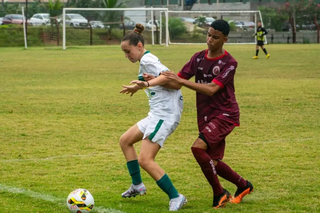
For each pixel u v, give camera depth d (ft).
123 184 36.17
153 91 30.73
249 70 127.44
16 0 414.41
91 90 90.43
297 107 71.41
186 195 33.58
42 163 42.04
